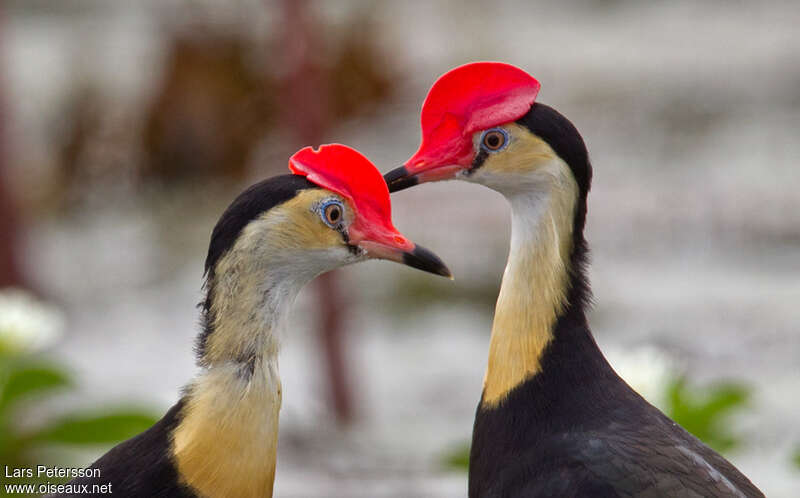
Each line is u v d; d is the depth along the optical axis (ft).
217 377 20.93
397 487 35.76
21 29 99.55
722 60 92.94
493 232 61.82
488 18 93.45
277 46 44.91
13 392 33.19
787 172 71.46
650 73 90.94
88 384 45.52
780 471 36.50
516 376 22.91
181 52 71.46
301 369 48.65
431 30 91.20
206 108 70.69
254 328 20.94
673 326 51.52
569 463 21.79
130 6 104.22
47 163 70.49
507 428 22.74
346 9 78.18
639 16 108.06
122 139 72.64
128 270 60.64
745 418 42.09
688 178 71.51
